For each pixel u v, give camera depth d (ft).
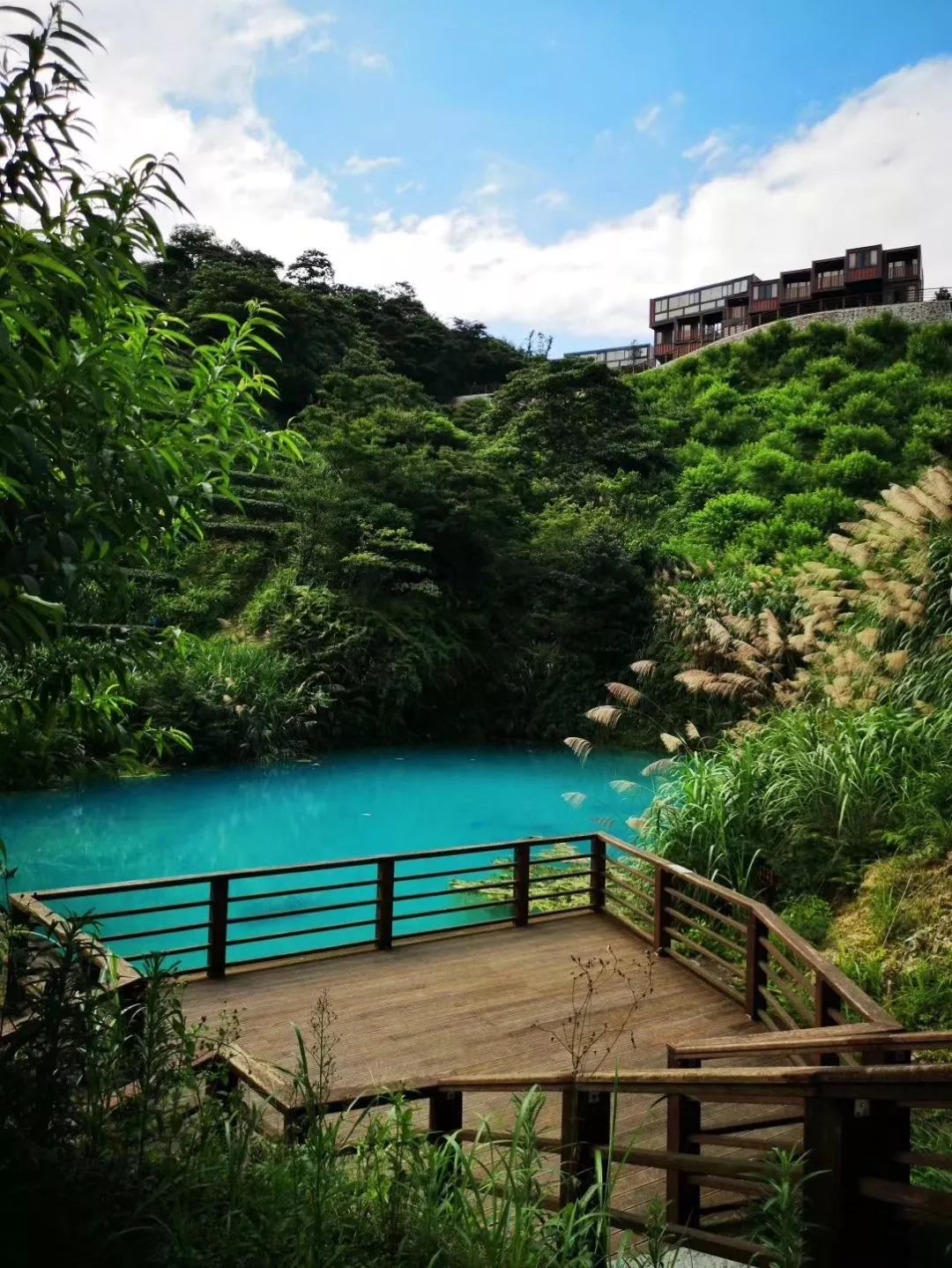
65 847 34.27
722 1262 7.82
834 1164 5.46
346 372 96.12
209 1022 16.31
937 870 20.80
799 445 86.17
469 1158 6.95
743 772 25.23
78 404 6.47
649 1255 6.63
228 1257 5.80
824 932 20.76
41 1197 5.74
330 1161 7.14
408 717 59.16
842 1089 5.32
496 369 140.56
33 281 6.21
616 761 53.36
